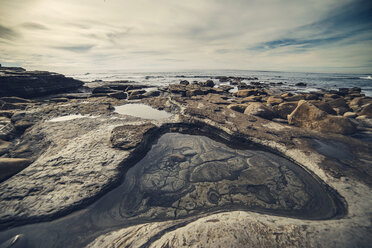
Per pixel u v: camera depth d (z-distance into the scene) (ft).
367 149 14.76
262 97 40.52
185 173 12.78
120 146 14.07
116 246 7.20
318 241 6.79
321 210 9.50
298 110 20.62
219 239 6.81
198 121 21.21
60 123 18.98
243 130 18.40
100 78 107.96
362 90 66.59
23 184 10.18
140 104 30.53
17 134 17.03
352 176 11.47
